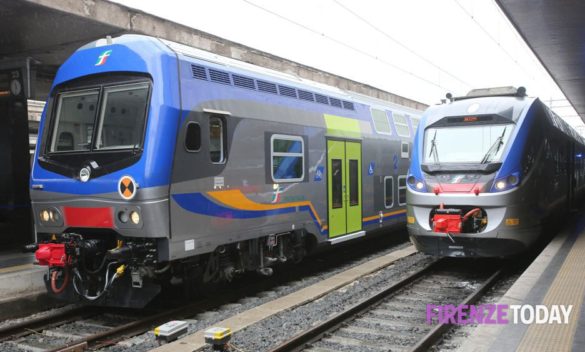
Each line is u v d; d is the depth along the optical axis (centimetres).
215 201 704
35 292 751
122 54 675
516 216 829
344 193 1027
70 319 702
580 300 552
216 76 730
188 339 563
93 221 661
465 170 859
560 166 1177
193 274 737
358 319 665
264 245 839
